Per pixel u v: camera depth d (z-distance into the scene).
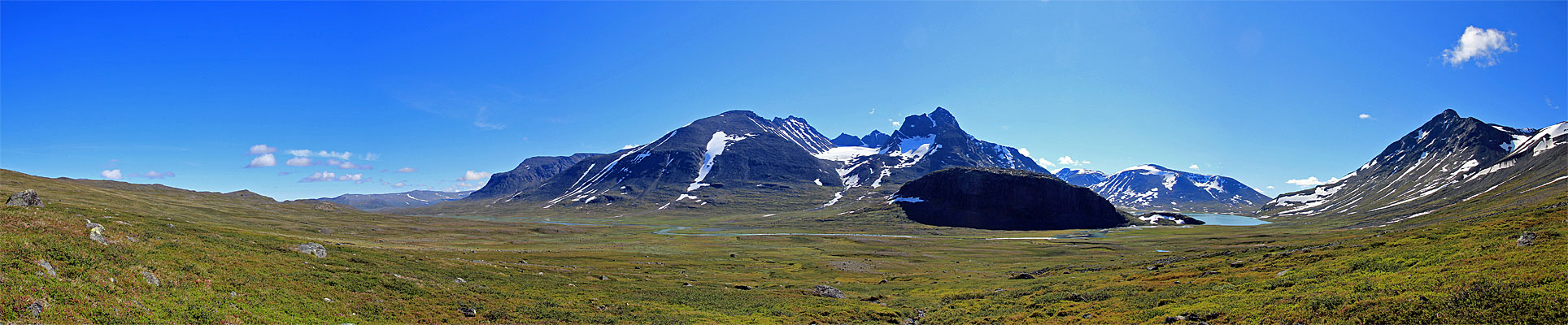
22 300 27.72
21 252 34.00
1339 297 37.53
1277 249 92.19
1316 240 127.56
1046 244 167.25
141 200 154.12
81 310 29.25
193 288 38.28
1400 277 41.62
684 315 52.72
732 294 66.19
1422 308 32.22
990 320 49.62
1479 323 29.19
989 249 152.62
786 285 77.94
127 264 38.78
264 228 124.75
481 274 66.06
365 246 90.50
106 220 63.97
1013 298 60.53
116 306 31.23
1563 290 30.02
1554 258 35.91
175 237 54.75
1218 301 45.59
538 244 140.12
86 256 37.59
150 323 30.47
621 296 62.09
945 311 56.62
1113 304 50.56
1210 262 80.88
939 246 161.00
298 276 49.03
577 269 83.06
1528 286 31.78
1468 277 36.50
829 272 97.94
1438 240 58.94
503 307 50.69
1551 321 27.44
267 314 37.22
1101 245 160.25
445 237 150.25
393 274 57.06
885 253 138.00
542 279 68.31
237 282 42.62
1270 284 49.50
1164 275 68.38
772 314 54.34
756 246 151.38
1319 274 50.94
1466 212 191.75
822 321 51.19
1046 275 87.56
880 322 52.47
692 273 89.25
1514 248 43.34
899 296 70.31
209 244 54.56
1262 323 36.25
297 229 133.50
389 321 41.88
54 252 36.22
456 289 55.50
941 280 85.69
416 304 48.09
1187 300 48.16
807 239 181.75
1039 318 48.16
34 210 53.41
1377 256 55.19
